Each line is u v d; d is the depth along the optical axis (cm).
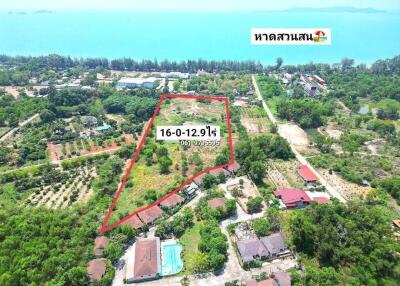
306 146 17962
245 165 14862
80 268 9312
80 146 17925
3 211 11762
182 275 9862
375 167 15512
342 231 10400
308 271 9331
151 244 10681
